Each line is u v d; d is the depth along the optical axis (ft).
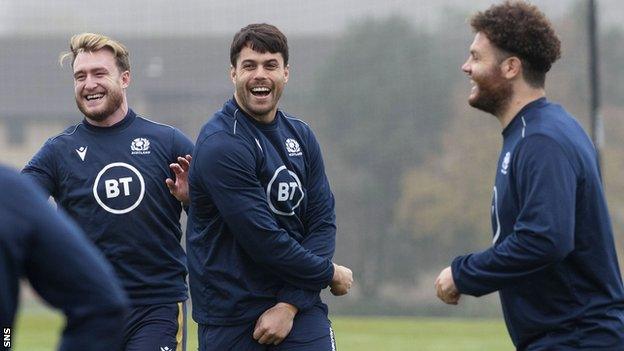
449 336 110.93
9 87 253.65
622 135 236.02
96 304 19.76
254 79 36.63
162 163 41.83
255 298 37.40
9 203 19.43
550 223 29.12
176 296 41.68
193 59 237.66
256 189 36.55
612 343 30.17
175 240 41.93
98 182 41.16
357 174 239.09
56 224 19.77
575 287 30.35
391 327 125.49
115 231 40.98
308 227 38.75
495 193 31.35
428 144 238.27
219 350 37.73
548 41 31.04
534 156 29.71
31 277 19.92
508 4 31.42
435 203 232.73
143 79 246.88
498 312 199.72
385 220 234.17
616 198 229.66
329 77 242.78
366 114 240.73
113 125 42.06
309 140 38.83
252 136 36.96
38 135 266.98
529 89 31.37
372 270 232.53
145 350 40.37
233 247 37.32
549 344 30.58
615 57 238.68
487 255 30.35
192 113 236.02
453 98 241.55
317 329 37.81
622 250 225.35
